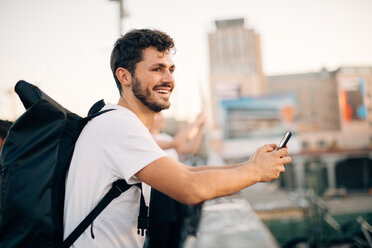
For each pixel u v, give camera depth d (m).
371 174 45.41
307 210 15.21
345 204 33.00
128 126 0.98
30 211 0.90
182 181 0.92
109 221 0.98
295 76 76.75
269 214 15.66
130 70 1.19
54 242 0.94
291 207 15.62
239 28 77.88
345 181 45.88
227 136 34.69
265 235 0.68
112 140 0.97
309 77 75.81
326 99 67.81
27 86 1.01
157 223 2.37
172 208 2.35
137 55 1.17
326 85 68.00
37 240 0.90
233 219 0.88
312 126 67.31
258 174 1.02
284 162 1.08
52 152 0.98
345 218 23.44
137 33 1.18
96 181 0.99
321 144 55.59
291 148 34.59
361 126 55.28
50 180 0.95
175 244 2.51
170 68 1.23
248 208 1.06
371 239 3.05
